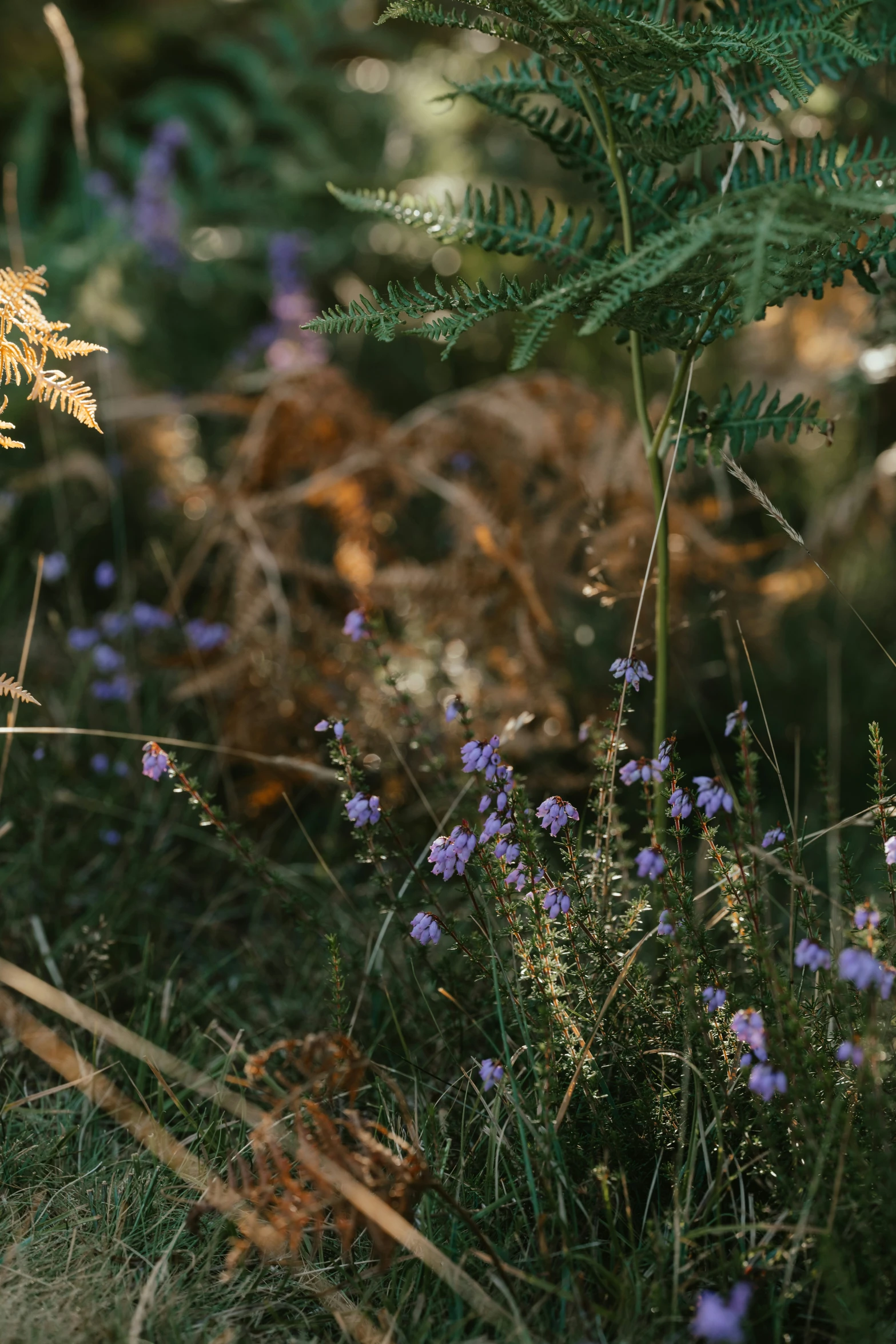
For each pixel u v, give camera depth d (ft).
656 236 4.76
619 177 5.95
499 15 5.82
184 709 10.80
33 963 7.69
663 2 6.22
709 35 5.40
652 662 11.00
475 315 5.71
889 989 4.42
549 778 9.55
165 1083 6.38
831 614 13.52
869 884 9.07
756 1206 5.29
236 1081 5.07
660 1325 4.66
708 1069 5.33
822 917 7.39
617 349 15.67
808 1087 4.71
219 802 9.98
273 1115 4.89
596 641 11.86
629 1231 5.21
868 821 5.82
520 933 5.60
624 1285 4.66
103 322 14.37
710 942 5.86
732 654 8.04
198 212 18.34
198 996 7.57
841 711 12.01
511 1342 4.60
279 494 10.51
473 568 10.22
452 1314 4.90
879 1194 4.67
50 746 9.68
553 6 5.24
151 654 11.08
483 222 6.51
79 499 13.42
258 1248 5.28
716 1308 3.79
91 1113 6.40
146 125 20.48
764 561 14.19
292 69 21.25
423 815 9.22
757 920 5.32
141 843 9.04
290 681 9.71
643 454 10.61
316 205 19.17
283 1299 5.00
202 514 12.56
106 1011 7.31
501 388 10.98
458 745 9.46
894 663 6.43
